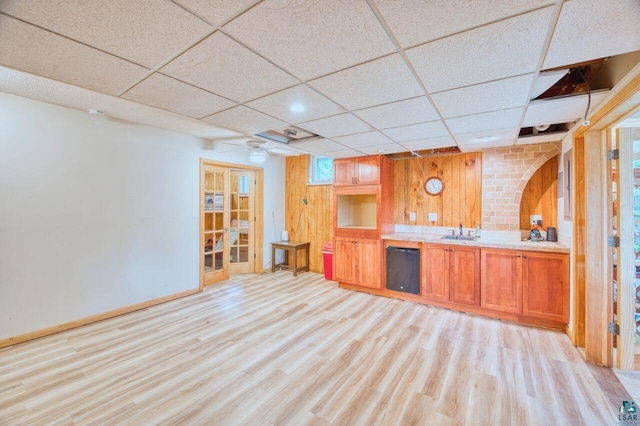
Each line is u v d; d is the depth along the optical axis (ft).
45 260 9.62
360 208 16.69
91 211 10.71
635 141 7.99
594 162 7.93
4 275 8.84
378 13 3.82
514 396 6.56
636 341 8.55
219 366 7.84
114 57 4.96
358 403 6.36
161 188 12.94
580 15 3.84
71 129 10.16
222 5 3.65
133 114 10.45
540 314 10.16
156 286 12.76
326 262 16.72
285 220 20.03
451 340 9.30
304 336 9.63
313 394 6.67
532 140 10.77
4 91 8.21
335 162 15.15
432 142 11.21
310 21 3.99
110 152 11.21
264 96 6.68
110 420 5.87
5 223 8.86
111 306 11.27
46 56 4.91
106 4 3.59
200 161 14.60
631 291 7.50
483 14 3.84
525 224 12.34
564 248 9.66
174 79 5.82
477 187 13.28
